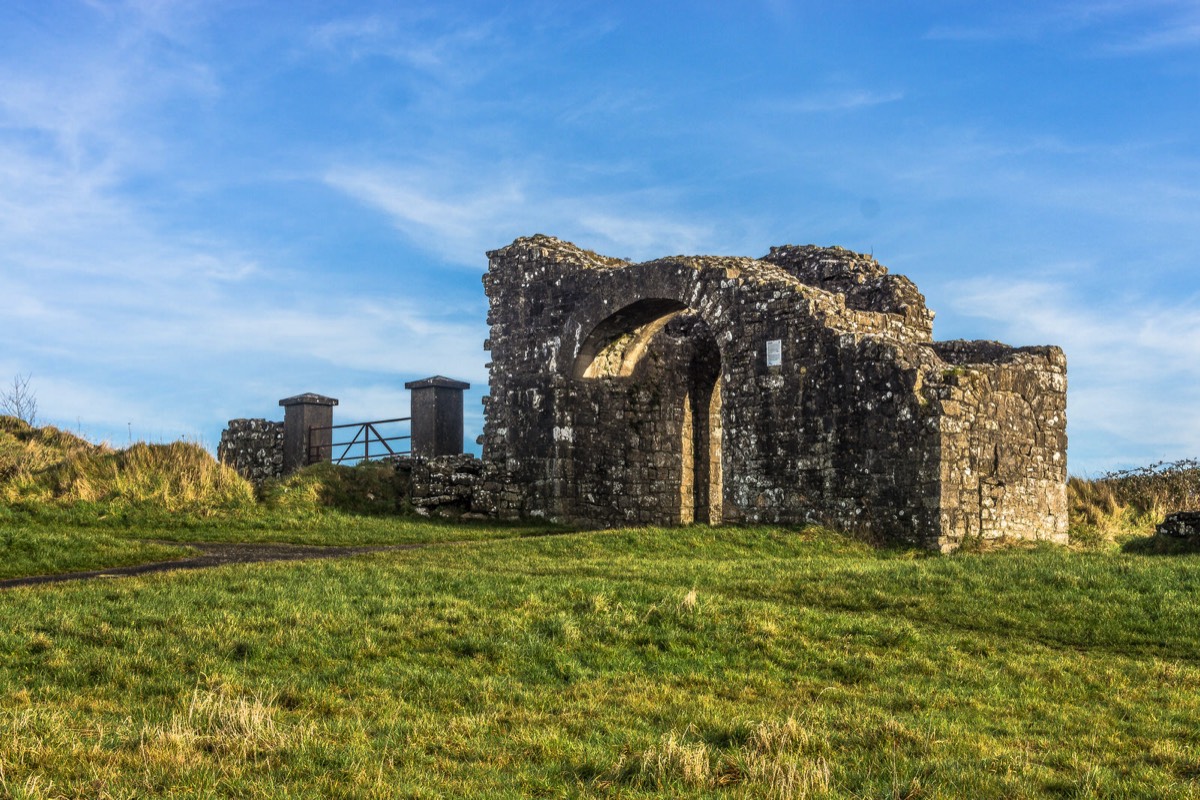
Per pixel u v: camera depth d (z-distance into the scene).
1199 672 10.62
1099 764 7.74
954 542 20.61
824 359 22.44
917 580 14.33
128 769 6.91
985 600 13.38
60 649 10.16
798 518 22.59
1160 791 7.03
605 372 28.36
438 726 8.24
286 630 10.98
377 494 26.78
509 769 7.30
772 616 12.05
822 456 22.31
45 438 31.56
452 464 27.22
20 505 21.55
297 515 23.50
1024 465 22.84
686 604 12.13
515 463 28.11
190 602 12.30
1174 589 13.59
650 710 8.84
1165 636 11.98
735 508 23.80
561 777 7.14
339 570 15.06
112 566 17.09
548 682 9.80
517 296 28.81
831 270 27.59
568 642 10.92
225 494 23.81
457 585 13.58
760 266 25.66
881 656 10.93
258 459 34.69
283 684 9.26
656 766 7.16
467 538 22.73
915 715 8.97
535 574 15.06
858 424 21.75
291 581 14.01
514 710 8.80
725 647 10.97
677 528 21.25
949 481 20.62
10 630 10.79
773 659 10.72
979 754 7.85
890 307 25.91
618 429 28.66
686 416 30.52
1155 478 29.02
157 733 7.54
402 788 6.68
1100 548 22.92
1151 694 9.91
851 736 8.14
